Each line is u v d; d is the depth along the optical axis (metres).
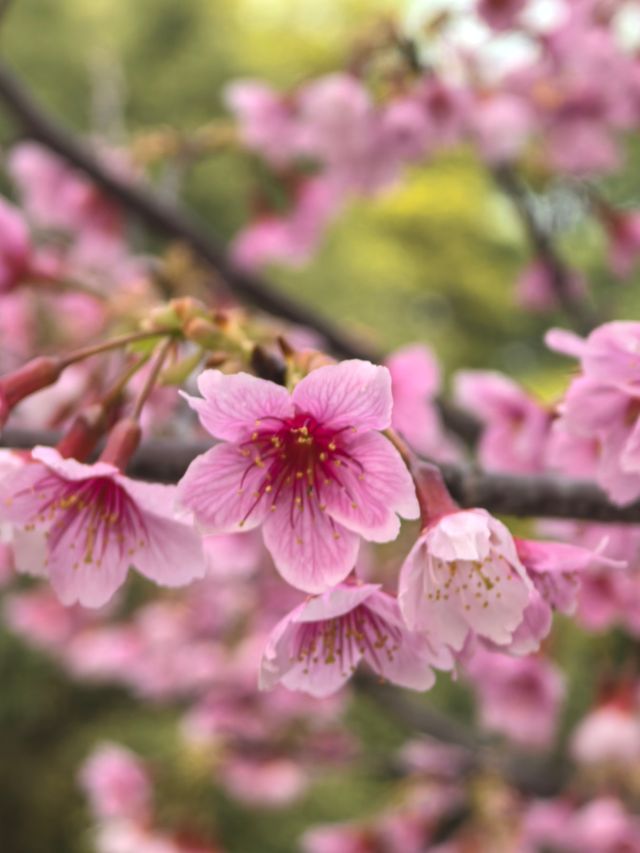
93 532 0.35
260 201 0.75
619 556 0.42
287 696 0.85
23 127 0.62
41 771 1.65
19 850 1.61
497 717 0.67
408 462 0.35
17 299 0.57
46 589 1.00
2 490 0.35
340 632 0.34
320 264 2.06
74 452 0.36
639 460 0.36
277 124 0.68
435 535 0.33
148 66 2.46
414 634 0.34
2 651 1.67
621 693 0.64
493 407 0.44
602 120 0.70
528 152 0.72
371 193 0.69
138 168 0.68
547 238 0.75
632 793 0.71
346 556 0.33
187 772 0.83
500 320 1.88
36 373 0.36
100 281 0.57
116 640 0.95
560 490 0.38
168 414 0.46
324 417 0.34
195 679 0.90
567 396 0.37
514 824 0.74
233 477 0.34
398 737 1.25
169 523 0.35
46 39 2.46
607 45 0.65
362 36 0.64
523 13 0.62
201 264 0.66
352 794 1.41
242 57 2.31
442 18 0.62
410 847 0.79
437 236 1.68
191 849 0.80
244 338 0.36
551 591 0.34
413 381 0.47
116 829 0.81
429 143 0.66
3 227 0.50
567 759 0.83
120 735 1.55
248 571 0.54
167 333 0.36
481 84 0.67
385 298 2.00
